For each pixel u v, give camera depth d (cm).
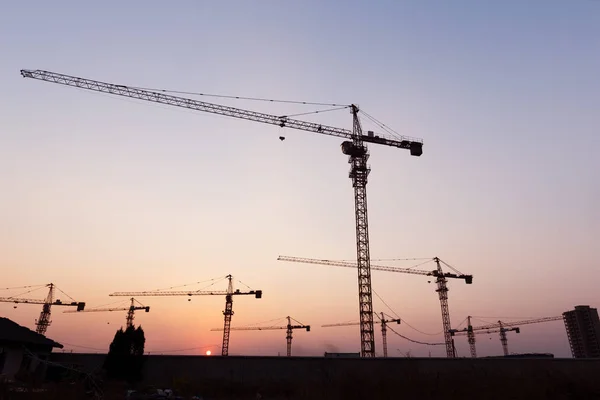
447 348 15212
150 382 4897
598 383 4619
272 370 4975
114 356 4841
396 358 4988
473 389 4053
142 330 5112
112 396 3497
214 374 4984
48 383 3522
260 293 13150
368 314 9788
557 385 4438
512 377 4578
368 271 10162
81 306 14362
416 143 11256
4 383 2894
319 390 4062
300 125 10181
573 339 19925
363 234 10450
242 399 4188
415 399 3750
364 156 10819
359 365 4931
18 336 4488
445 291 15962
